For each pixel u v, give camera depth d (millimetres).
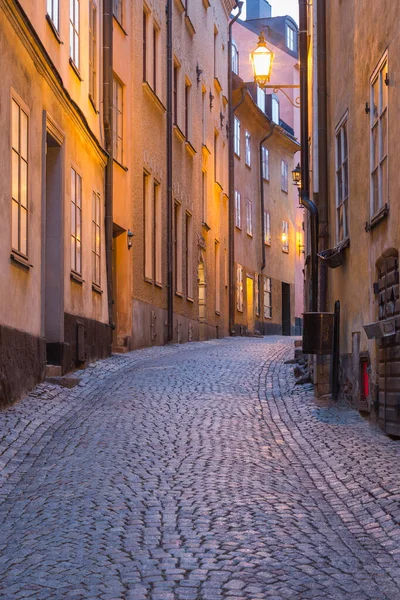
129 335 23594
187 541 6348
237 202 42969
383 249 11375
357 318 13172
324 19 15891
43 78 14891
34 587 5340
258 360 21312
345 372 14070
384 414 10984
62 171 16469
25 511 7406
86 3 19219
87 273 18953
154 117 26906
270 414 13211
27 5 13914
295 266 55219
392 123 10875
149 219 26328
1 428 10953
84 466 9117
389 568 5883
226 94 40250
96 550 6109
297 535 6660
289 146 53594
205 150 35125
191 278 32312
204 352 24141
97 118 20578
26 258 13609
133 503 7520
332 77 15641
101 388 15477
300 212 57250
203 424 11930
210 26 36594
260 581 5449
